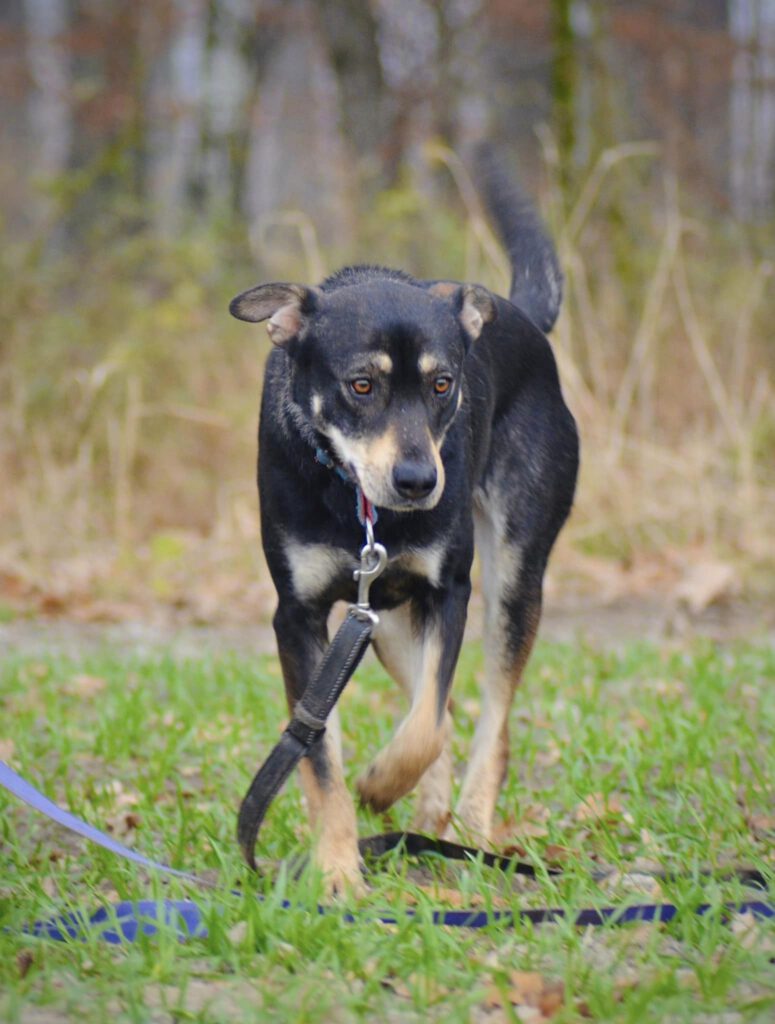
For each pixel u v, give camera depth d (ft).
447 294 21.62
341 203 60.64
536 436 23.76
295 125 77.41
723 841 20.40
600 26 58.59
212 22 73.72
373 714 28.48
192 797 23.70
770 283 52.65
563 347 46.70
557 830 20.83
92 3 75.31
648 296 50.98
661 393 50.85
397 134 68.49
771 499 47.11
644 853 19.83
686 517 46.39
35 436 50.72
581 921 17.25
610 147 54.95
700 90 67.51
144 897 18.16
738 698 29.30
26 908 17.24
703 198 61.21
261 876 18.83
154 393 52.60
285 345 20.24
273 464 20.22
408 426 19.06
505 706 22.86
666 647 35.17
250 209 77.30
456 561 20.33
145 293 57.00
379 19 71.31
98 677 32.27
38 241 57.47
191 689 30.68
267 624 40.75
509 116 75.97
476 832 21.22
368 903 17.51
